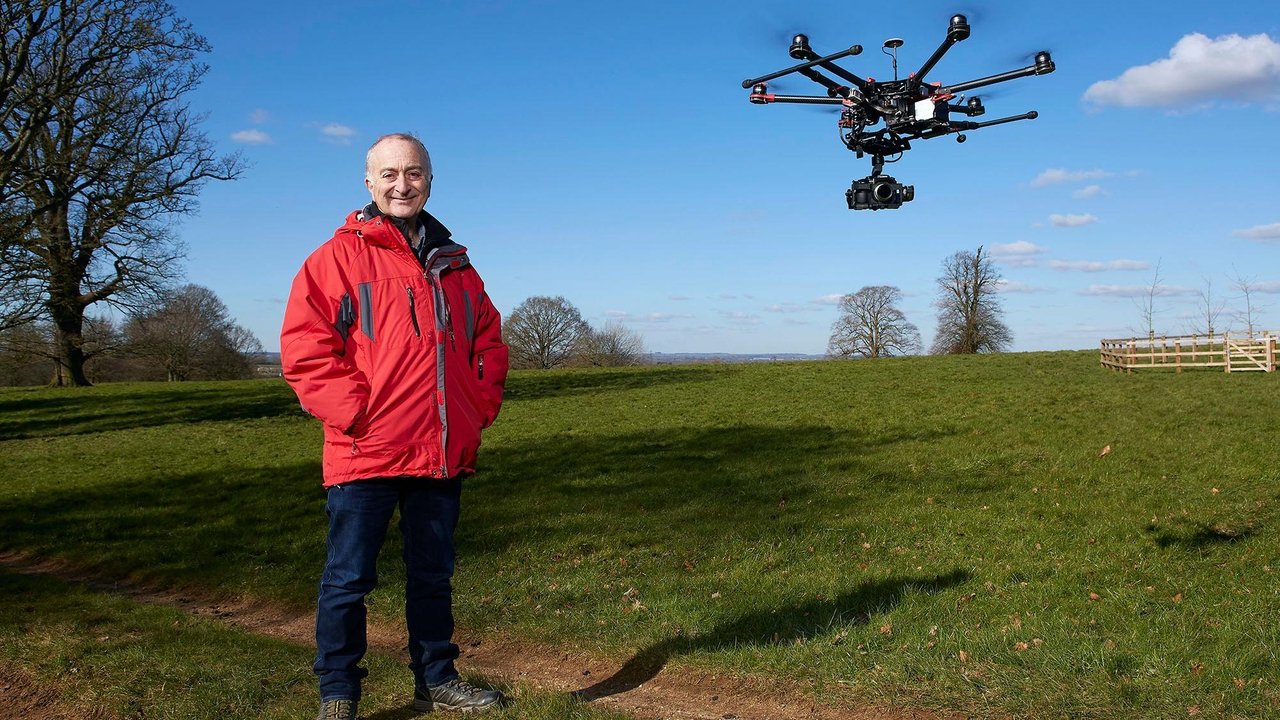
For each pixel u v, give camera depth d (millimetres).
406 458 3598
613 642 5312
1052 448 12570
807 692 4379
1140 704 3889
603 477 12305
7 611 6242
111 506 12078
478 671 4945
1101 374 26406
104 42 20672
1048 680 4164
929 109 7559
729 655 4828
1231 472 9875
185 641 5391
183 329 55469
